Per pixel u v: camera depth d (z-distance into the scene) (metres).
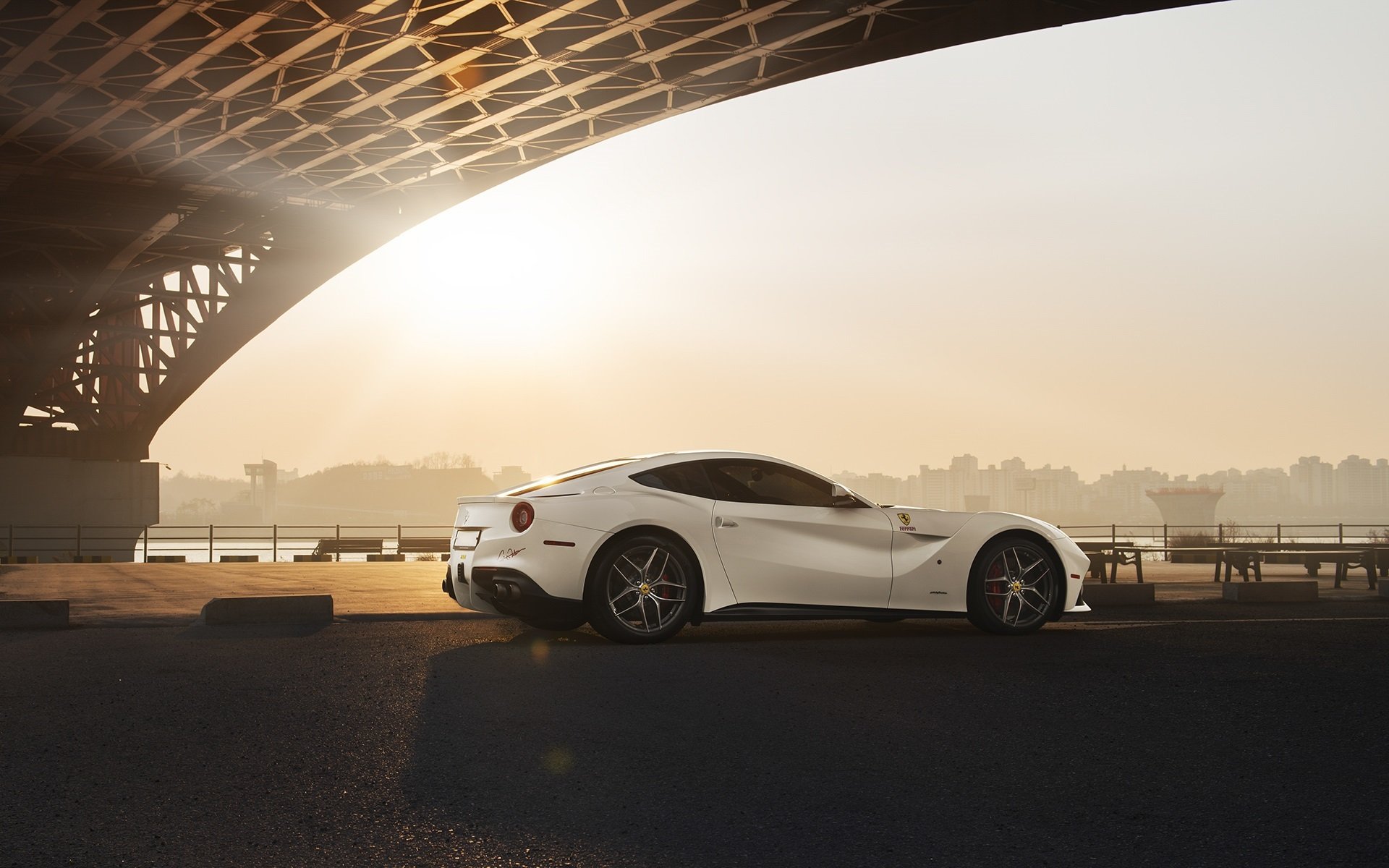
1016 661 6.52
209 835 3.42
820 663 6.41
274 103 28.23
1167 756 4.38
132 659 6.46
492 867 3.17
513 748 4.45
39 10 21.95
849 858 3.25
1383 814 3.64
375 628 8.02
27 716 4.96
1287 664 6.42
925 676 5.98
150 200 36.06
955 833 3.47
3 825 3.50
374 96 28.38
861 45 26.62
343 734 4.65
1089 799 3.82
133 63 25.61
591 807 3.71
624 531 7.24
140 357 55.75
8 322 46.28
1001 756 4.37
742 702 5.29
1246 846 3.34
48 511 55.59
